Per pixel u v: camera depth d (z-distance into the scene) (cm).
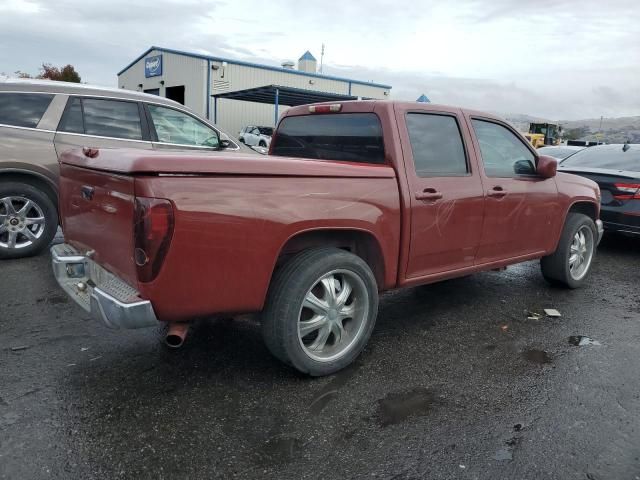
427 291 548
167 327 415
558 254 539
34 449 256
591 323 465
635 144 864
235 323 428
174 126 673
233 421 288
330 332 344
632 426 295
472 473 251
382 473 249
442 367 365
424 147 395
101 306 284
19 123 581
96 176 308
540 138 3569
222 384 328
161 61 3297
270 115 3309
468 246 425
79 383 322
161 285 270
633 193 721
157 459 253
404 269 380
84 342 381
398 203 365
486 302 516
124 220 279
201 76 2977
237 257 289
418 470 252
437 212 390
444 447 271
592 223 570
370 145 388
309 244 339
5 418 280
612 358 389
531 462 260
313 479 243
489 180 436
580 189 548
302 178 314
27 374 330
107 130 626
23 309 440
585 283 600
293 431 280
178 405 301
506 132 472
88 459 251
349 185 337
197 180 274
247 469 249
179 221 267
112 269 305
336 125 419
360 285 347
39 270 550
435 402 316
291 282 314
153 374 337
